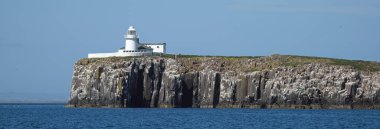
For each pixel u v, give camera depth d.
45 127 178.62
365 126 185.12
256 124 191.25
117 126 182.38
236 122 199.38
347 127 181.25
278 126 183.88
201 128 176.00
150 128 175.50
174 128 175.50
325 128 177.88
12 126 183.25
